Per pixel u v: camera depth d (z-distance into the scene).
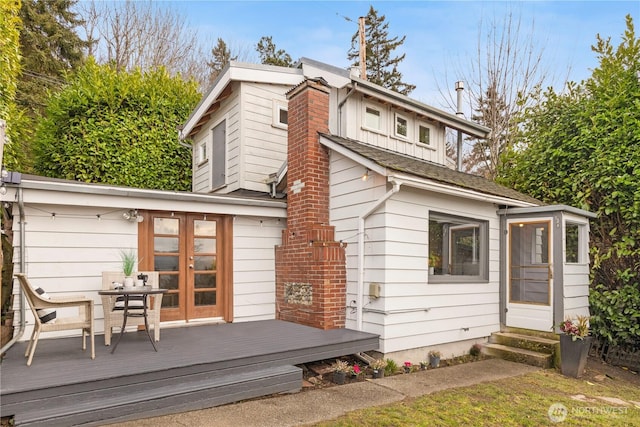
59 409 3.23
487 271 7.09
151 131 10.78
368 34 26.06
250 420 3.56
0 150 4.61
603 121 7.44
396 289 5.72
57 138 10.14
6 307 4.98
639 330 6.74
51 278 5.29
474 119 13.62
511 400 4.36
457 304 6.56
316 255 6.14
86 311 4.26
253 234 6.95
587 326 5.75
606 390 5.05
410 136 9.28
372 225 5.88
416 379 5.09
